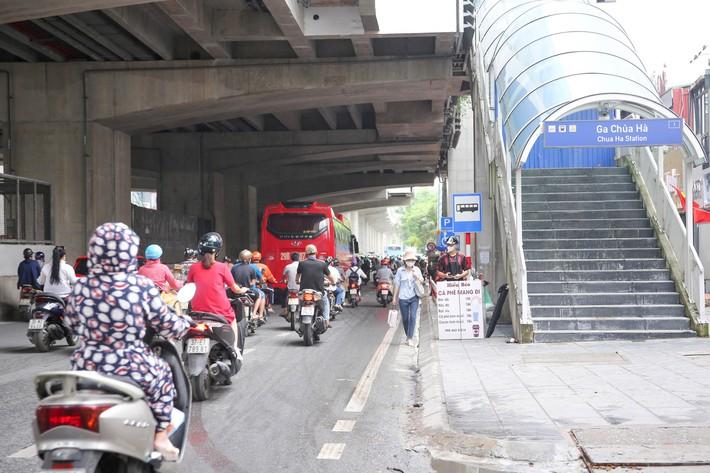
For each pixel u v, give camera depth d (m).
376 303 29.25
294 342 14.85
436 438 6.66
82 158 27.25
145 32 24.05
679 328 12.95
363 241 141.25
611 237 15.17
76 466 3.72
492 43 19.19
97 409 3.79
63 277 13.29
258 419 7.71
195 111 28.33
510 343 12.98
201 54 27.53
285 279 17.45
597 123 12.54
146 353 4.25
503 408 7.61
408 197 84.38
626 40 16.05
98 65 27.30
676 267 13.88
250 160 40.84
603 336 12.80
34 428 3.89
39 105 27.34
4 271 20.42
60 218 27.12
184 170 40.56
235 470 5.86
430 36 24.19
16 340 15.15
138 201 102.06
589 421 6.91
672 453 5.80
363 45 25.22
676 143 12.49
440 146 42.25
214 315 8.58
